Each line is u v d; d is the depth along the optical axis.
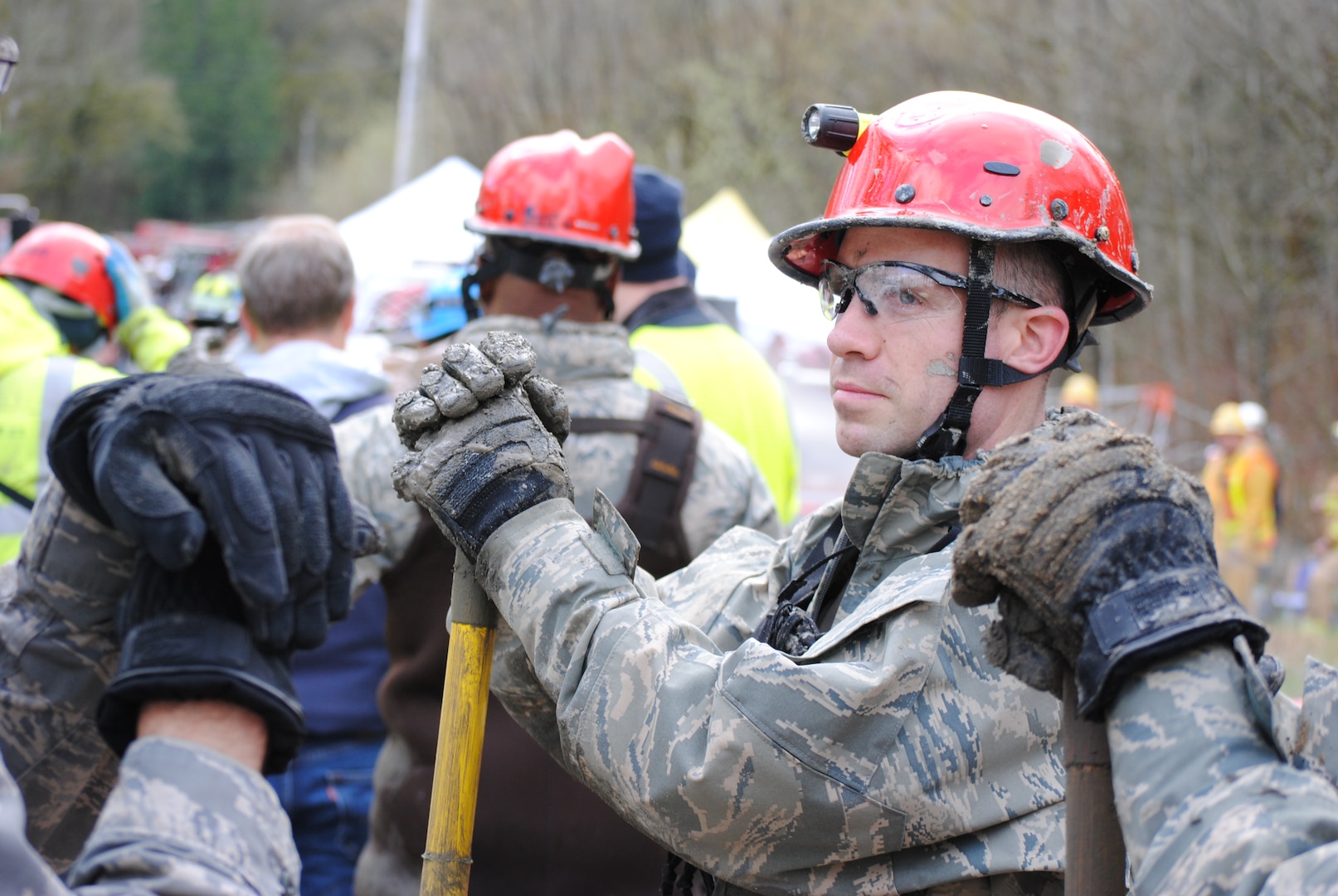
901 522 1.48
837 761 1.29
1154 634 1.00
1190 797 0.97
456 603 1.46
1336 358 13.41
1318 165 12.48
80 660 1.31
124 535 1.28
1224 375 14.52
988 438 1.56
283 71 46.06
